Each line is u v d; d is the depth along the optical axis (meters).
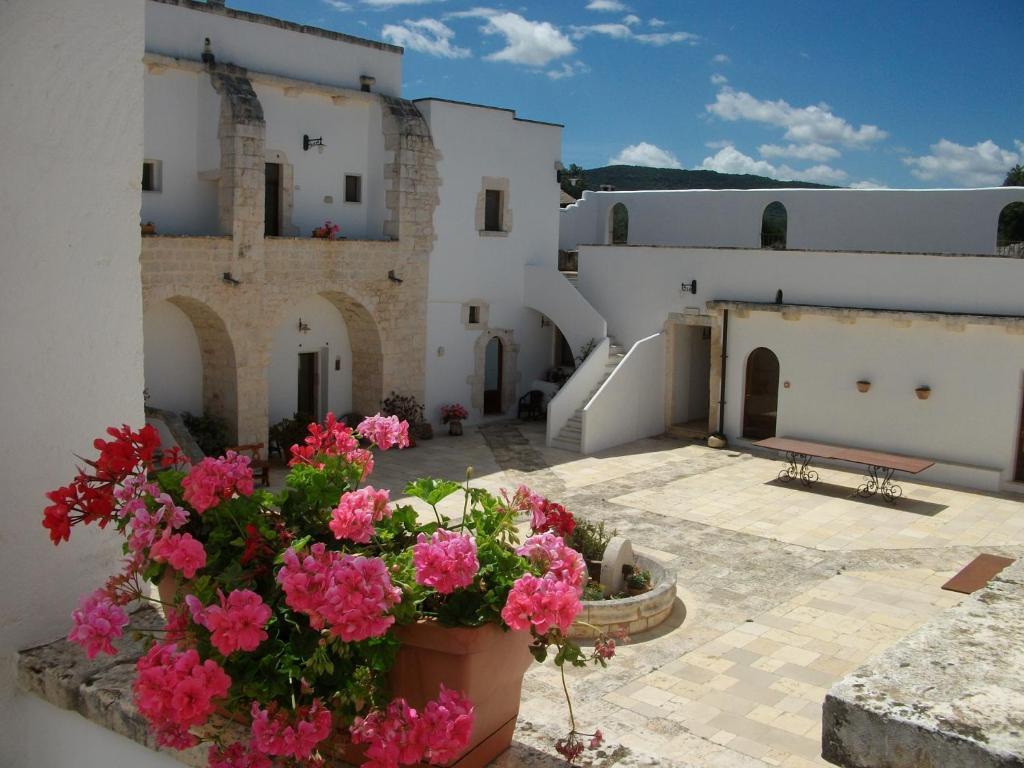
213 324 21.14
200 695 2.50
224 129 20.72
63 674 3.34
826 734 2.03
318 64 23.45
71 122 3.52
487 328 27.67
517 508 3.38
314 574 2.66
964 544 17.34
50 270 3.52
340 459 3.50
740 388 25.41
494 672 2.97
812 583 15.14
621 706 10.57
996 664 2.17
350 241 23.44
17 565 3.49
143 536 2.81
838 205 28.12
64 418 3.60
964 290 21.52
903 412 22.67
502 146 27.22
